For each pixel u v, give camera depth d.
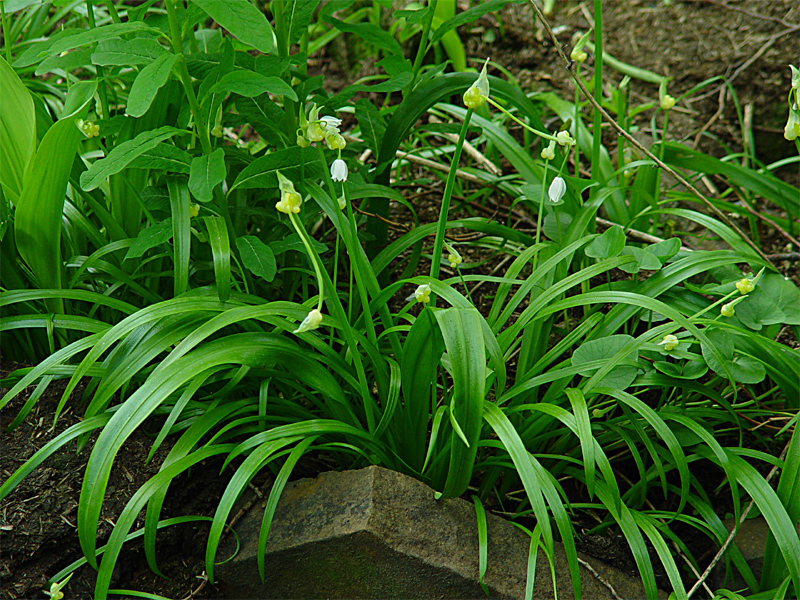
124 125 1.04
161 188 1.03
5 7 1.03
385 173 1.12
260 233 1.09
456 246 1.21
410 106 1.10
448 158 1.29
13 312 1.05
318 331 1.06
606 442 1.07
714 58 1.47
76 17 1.26
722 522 1.05
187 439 0.98
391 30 1.47
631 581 1.02
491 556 0.99
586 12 1.59
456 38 1.41
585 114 1.42
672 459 1.03
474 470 1.05
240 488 0.96
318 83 1.07
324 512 0.99
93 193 1.08
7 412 1.02
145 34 1.03
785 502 0.97
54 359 0.99
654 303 0.98
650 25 1.55
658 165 1.07
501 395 1.00
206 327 0.96
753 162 1.38
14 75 1.00
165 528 1.00
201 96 0.99
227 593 1.01
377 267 1.07
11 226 1.03
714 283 1.07
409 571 0.98
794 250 1.21
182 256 1.01
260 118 1.07
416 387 1.00
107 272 1.05
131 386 1.04
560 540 1.02
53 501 0.99
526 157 1.17
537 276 1.02
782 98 1.40
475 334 0.95
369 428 1.00
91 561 0.95
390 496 0.98
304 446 0.98
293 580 0.99
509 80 1.36
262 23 0.93
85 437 1.00
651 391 1.09
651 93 1.47
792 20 1.45
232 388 1.01
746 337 1.03
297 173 1.03
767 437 1.07
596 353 1.01
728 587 1.03
